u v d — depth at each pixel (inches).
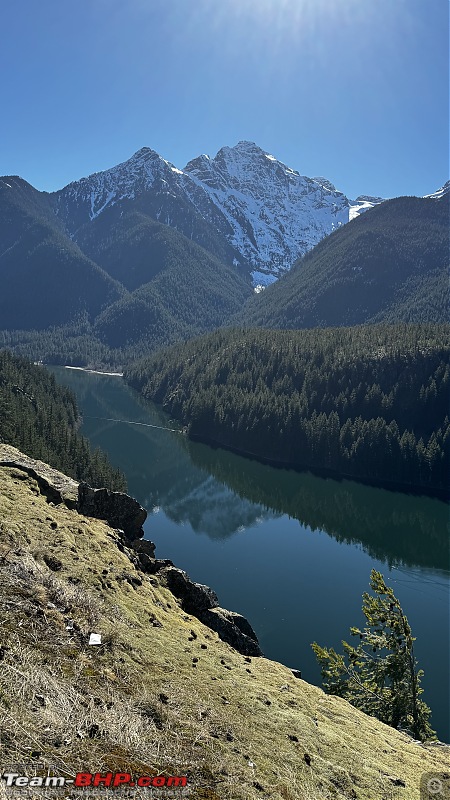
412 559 2640.3
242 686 386.6
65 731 261.6
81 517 577.6
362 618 1886.1
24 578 374.9
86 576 429.4
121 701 301.6
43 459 2736.2
